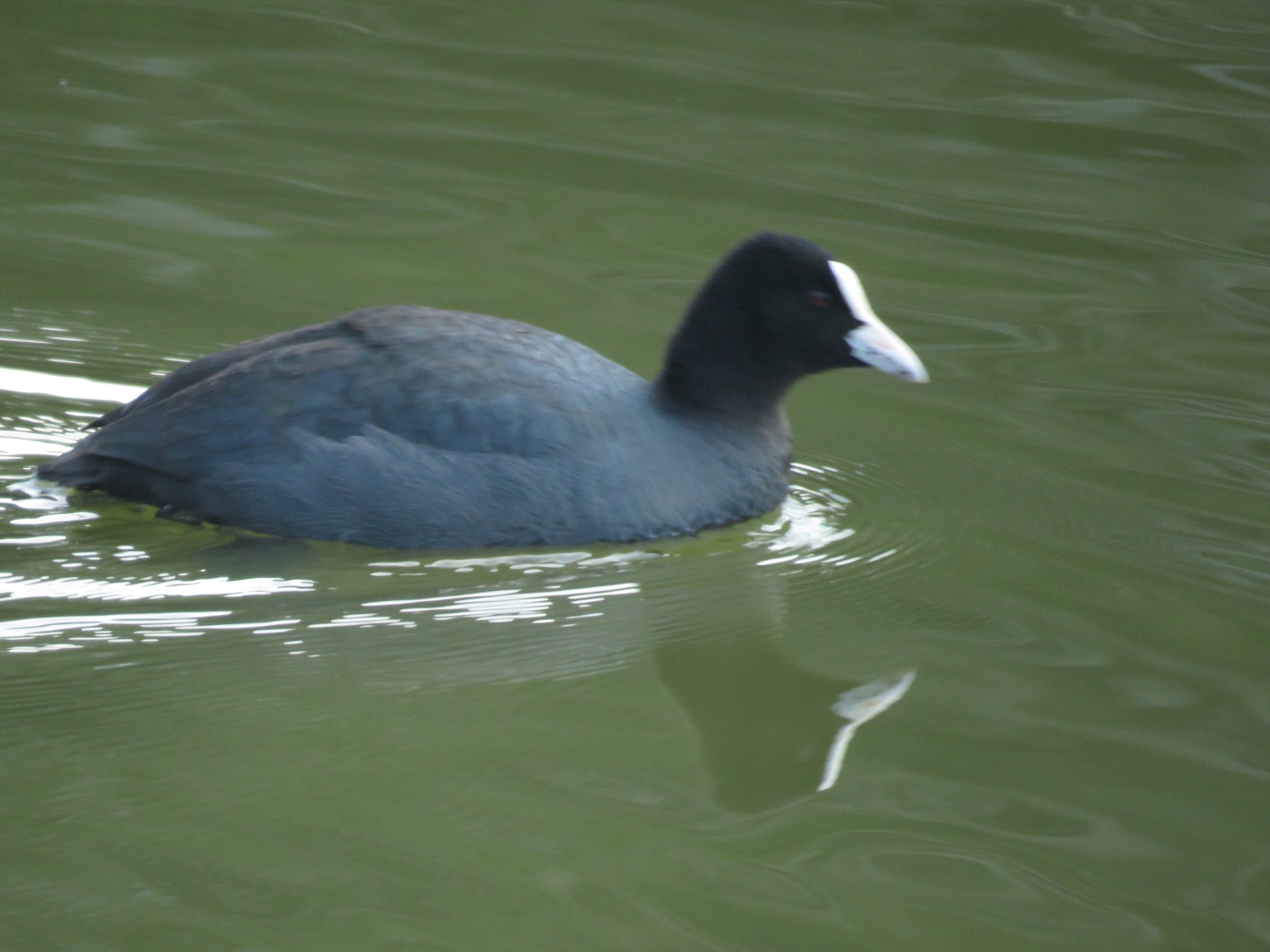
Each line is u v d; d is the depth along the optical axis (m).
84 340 14.40
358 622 10.22
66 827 7.98
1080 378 15.09
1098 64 23.12
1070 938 7.55
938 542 12.03
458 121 20.83
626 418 11.52
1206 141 20.77
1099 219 18.61
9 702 9.07
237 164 19.19
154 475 11.02
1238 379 15.11
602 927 7.45
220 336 14.73
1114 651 10.41
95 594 10.24
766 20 24.75
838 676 10.03
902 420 14.29
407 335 11.30
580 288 16.41
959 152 20.41
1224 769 9.05
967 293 16.72
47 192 18.09
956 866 8.08
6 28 23.16
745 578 11.31
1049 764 9.06
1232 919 7.72
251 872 7.69
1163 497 12.84
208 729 8.96
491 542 10.98
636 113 21.27
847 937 7.49
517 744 9.02
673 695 9.68
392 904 7.50
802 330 12.12
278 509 10.80
